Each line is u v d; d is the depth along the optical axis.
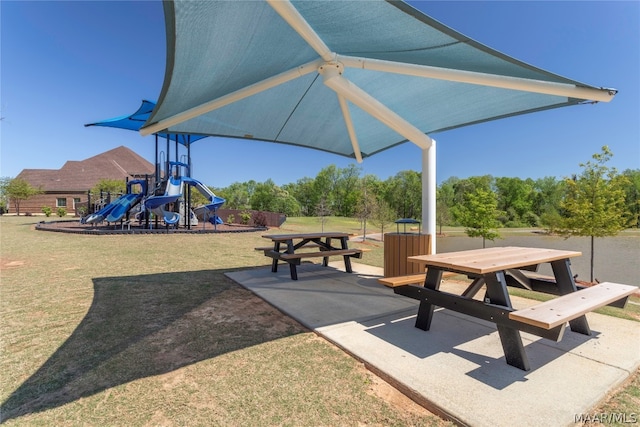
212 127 4.50
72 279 4.92
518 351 2.13
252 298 3.99
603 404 1.76
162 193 13.93
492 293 2.37
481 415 1.62
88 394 1.89
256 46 2.48
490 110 4.20
